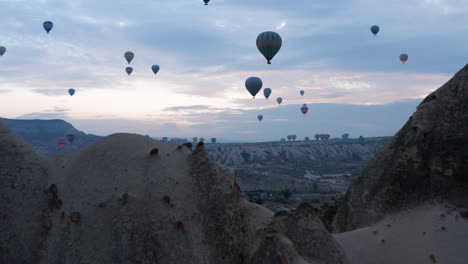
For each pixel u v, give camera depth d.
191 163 6.67
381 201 12.54
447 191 11.17
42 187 5.90
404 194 12.00
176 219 5.81
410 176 12.05
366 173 14.39
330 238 7.35
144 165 6.40
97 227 5.51
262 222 7.20
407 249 9.97
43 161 6.32
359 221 13.34
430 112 12.41
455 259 9.12
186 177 6.46
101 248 5.34
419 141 12.14
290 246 5.80
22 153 6.14
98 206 5.71
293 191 126.44
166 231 5.62
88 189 5.92
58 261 5.25
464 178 11.04
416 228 10.52
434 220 10.40
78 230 5.46
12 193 5.68
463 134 11.45
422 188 11.70
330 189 134.38
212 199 6.27
